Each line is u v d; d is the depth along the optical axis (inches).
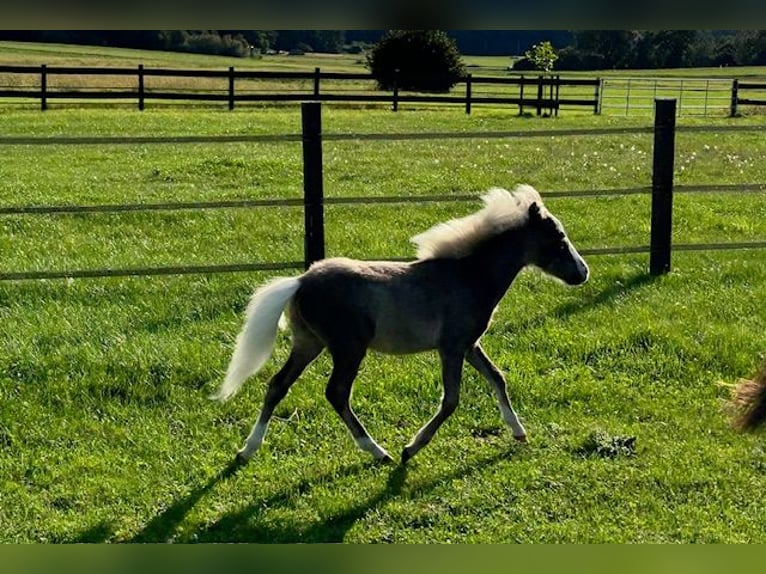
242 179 712.4
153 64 2161.7
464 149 901.2
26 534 241.4
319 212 416.2
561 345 358.6
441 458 282.0
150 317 382.3
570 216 589.3
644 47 2475.4
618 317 388.8
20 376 326.3
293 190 665.0
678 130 446.3
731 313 397.7
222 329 370.9
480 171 757.9
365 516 252.5
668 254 453.7
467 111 1364.4
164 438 289.1
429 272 275.0
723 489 266.1
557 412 310.8
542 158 840.3
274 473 272.2
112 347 347.3
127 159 813.9
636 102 1592.0
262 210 587.5
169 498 259.0
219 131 987.3
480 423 304.0
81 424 297.1
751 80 1855.3
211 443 288.4
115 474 270.2
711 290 428.1
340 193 652.7
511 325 379.6
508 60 3014.3
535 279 433.1
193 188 671.8
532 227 290.0
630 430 298.2
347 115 1233.4
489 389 323.3
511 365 341.1
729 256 490.6
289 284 260.8
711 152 891.4
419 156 845.8
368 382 326.6
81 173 736.3
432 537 243.4
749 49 2477.9
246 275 438.3
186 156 834.8
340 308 261.9
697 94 1733.5
